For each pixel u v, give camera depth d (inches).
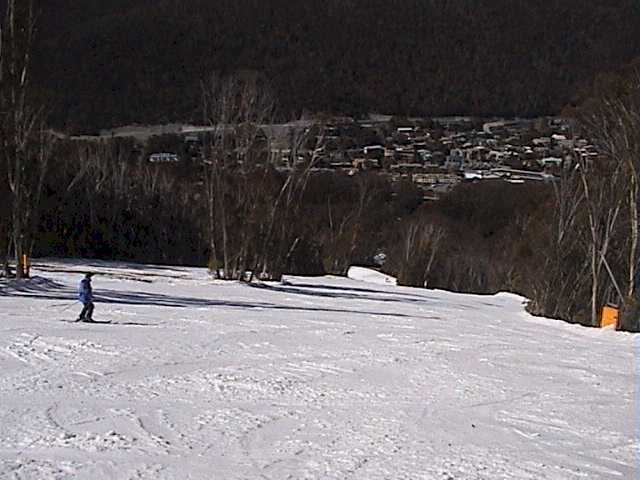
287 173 2212.1
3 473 387.2
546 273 1849.2
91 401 551.5
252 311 1226.0
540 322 1470.2
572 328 1364.4
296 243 2308.1
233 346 834.8
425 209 3666.3
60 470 395.9
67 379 624.1
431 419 550.0
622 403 631.8
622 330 1350.9
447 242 3144.7
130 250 2662.4
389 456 449.4
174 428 489.4
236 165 2011.6
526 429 535.8
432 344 943.7
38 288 1397.6
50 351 740.0
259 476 402.6
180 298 1391.5
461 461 446.6
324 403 583.8
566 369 802.8
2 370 647.1
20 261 1497.3
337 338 948.0
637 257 1589.6
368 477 408.2
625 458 471.8
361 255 3442.4
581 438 516.7
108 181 2709.2
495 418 563.5
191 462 421.1
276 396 600.4
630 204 1626.5
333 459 438.3
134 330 906.1
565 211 1884.8
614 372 794.8
